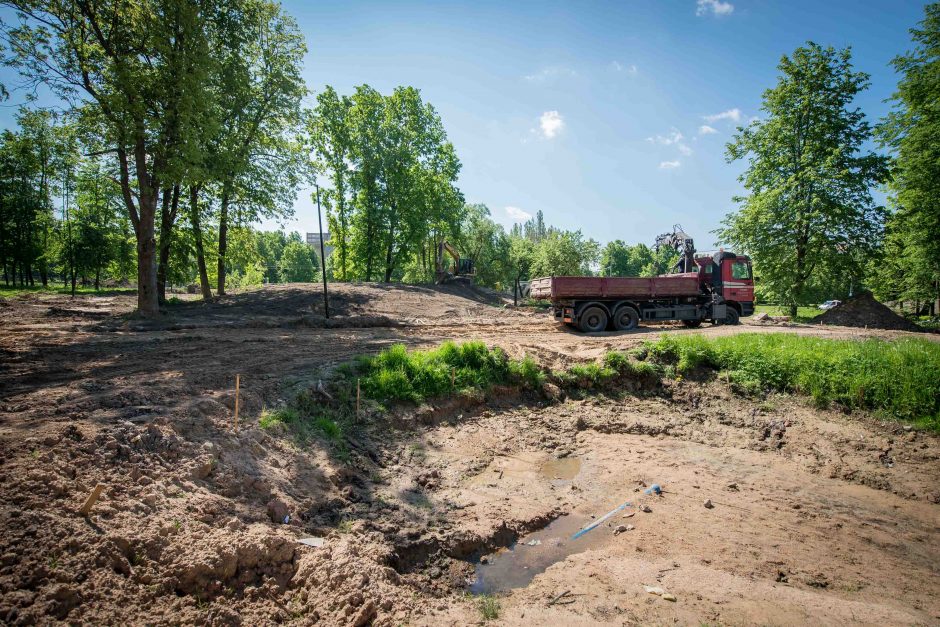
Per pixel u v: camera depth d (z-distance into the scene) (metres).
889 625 4.12
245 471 5.47
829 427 9.23
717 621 4.03
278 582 4.09
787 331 17.19
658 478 7.42
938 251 24.02
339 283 27.70
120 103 15.62
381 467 7.08
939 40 23.41
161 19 17.02
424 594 4.48
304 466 6.24
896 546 5.74
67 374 8.55
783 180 24.98
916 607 4.53
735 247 26.94
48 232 38.22
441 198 36.75
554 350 12.48
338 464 6.61
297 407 7.75
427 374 9.70
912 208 24.78
